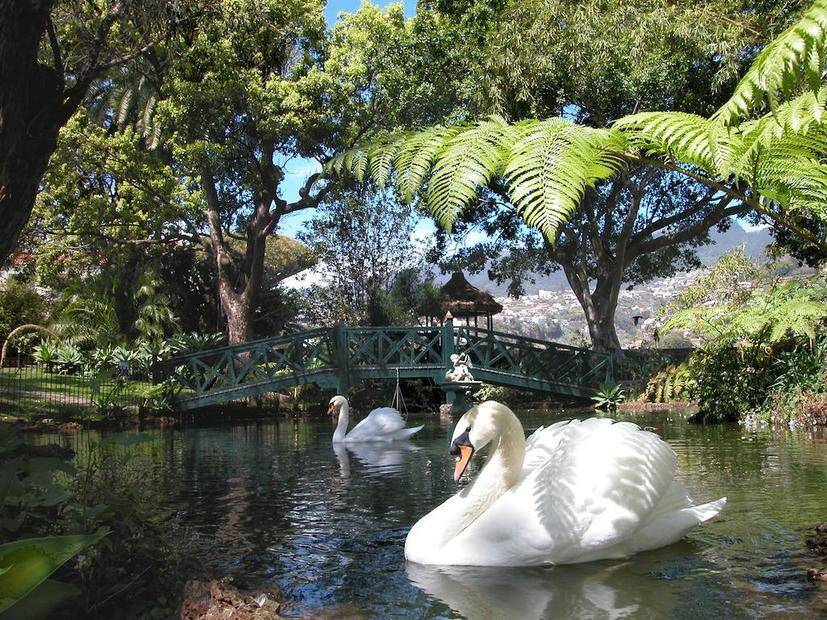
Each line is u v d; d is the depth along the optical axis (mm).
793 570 4004
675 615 3375
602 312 25469
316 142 26094
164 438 14047
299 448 11828
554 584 3938
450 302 26906
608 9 18547
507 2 21797
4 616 2557
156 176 26859
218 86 22875
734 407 13266
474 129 4027
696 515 4645
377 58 25406
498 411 4766
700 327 14062
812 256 22812
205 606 3453
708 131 3580
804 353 12844
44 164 5066
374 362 21047
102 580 3564
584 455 4418
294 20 24234
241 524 5652
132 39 9109
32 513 3539
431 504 6395
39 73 5062
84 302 26359
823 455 8227
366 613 3570
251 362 20531
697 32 17438
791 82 2910
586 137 3699
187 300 34688
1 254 4969
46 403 17094
